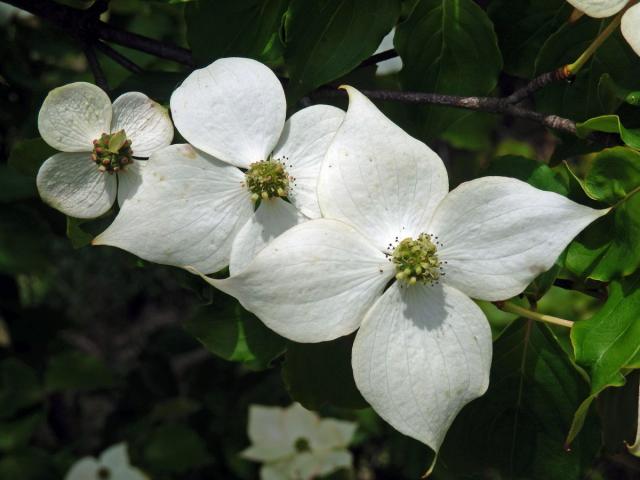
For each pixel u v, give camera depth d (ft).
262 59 1.06
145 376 1.88
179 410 1.82
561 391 0.99
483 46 1.05
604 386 0.87
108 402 2.49
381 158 0.87
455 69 1.07
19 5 1.11
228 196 0.92
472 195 0.87
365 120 0.87
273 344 1.01
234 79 0.93
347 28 1.02
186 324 1.02
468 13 1.04
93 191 0.94
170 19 1.63
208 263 0.93
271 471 1.69
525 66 1.09
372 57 1.14
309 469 1.68
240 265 0.92
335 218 0.87
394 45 1.06
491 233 0.87
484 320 0.88
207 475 1.86
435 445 0.88
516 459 1.02
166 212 0.91
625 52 1.02
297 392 1.01
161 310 3.11
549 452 1.01
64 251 2.70
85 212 0.95
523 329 0.99
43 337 1.76
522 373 1.00
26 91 1.46
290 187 0.92
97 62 1.10
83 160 0.93
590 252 0.96
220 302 1.02
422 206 0.88
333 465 1.68
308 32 1.02
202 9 1.07
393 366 0.87
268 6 1.05
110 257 2.80
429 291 0.88
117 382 1.78
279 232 0.92
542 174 0.97
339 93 1.08
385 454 1.96
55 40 1.51
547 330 0.98
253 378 1.79
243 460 1.76
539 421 1.01
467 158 1.86
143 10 1.59
